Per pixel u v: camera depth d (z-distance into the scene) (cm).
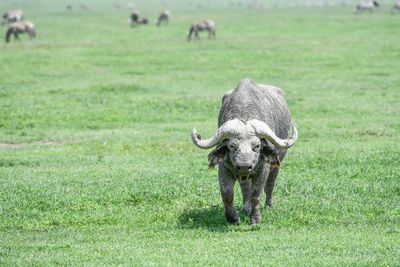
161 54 16650
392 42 17862
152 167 6700
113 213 5247
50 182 6106
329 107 10075
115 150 7694
